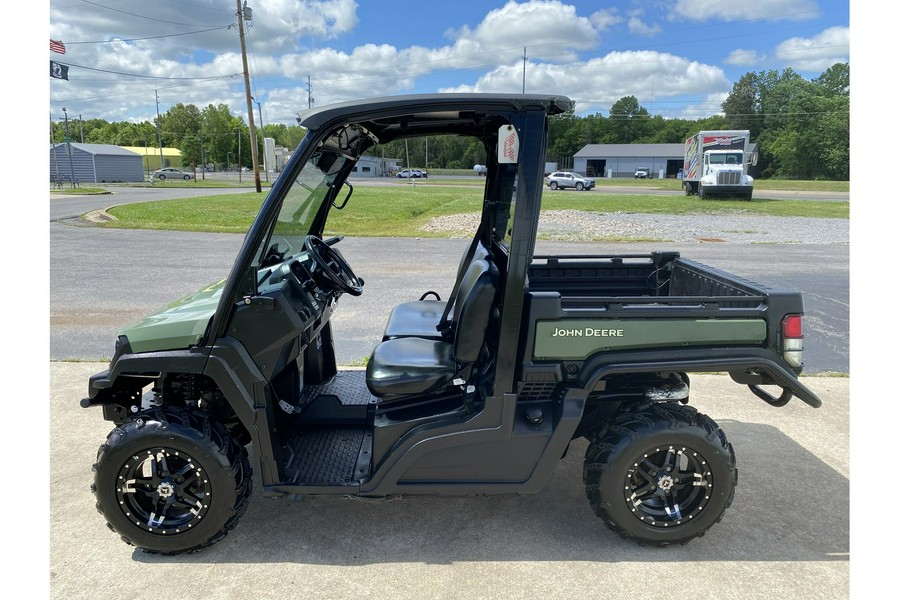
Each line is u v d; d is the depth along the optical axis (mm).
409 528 2730
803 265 9844
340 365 4801
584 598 2254
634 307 2492
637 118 90562
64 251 10977
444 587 2316
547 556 2516
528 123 2334
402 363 2709
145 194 28891
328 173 3156
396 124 2924
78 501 2951
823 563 2457
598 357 2479
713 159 26438
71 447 3508
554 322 2459
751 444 3562
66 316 6441
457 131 3092
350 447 2893
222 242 12320
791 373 2500
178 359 2410
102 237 12953
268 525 2756
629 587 2314
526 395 2549
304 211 3076
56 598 2252
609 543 2607
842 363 5031
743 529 2703
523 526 2742
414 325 3510
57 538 2645
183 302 2832
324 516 2830
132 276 8695
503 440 2490
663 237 13539
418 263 9945
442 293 7570
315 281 3105
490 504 2938
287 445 2879
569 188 38688
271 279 2654
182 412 2482
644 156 71125
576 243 12461
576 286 3744
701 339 2494
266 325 2494
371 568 2439
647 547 2574
